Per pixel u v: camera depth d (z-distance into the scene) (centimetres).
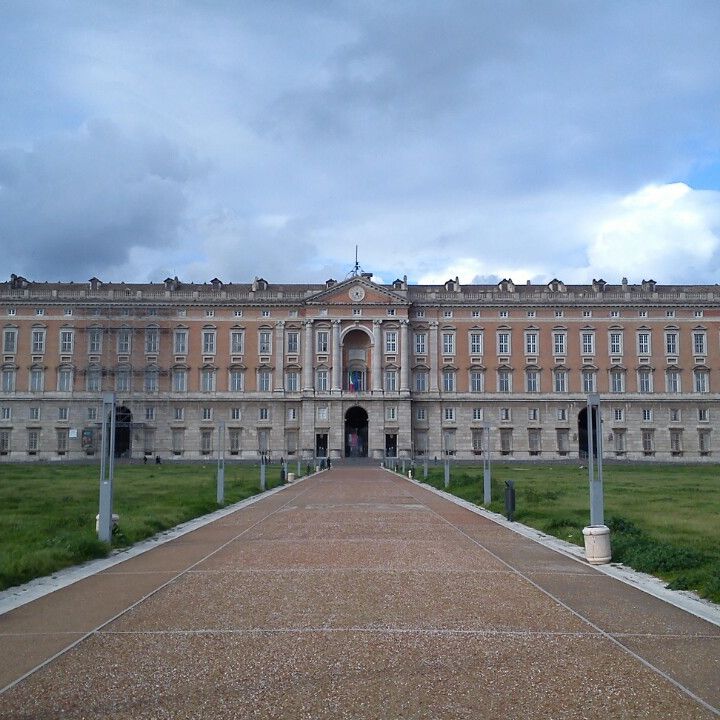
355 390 12331
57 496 4566
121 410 12200
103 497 2512
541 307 12419
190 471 8575
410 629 1389
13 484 5841
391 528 3055
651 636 1352
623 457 12212
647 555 2109
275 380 12231
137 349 12188
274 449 12150
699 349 12350
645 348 12362
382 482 6906
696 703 1017
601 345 12350
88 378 12131
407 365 12225
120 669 1162
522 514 3444
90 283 12431
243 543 2605
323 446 12088
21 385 12056
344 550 2406
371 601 1628
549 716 973
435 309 12462
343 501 4566
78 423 12081
